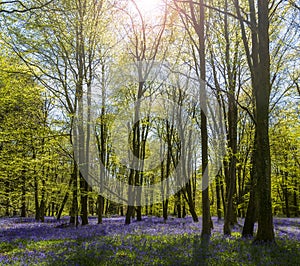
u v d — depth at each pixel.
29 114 20.52
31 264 8.66
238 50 17.48
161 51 22.59
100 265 8.28
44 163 19.89
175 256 9.21
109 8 18.83
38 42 17.75
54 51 18.36
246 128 24.06
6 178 19.45
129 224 21.38
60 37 17.89
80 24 17.86
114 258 9.08
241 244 11.52
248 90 22.83
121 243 11.84
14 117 19.05
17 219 30.09
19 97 18.44
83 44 18.61
